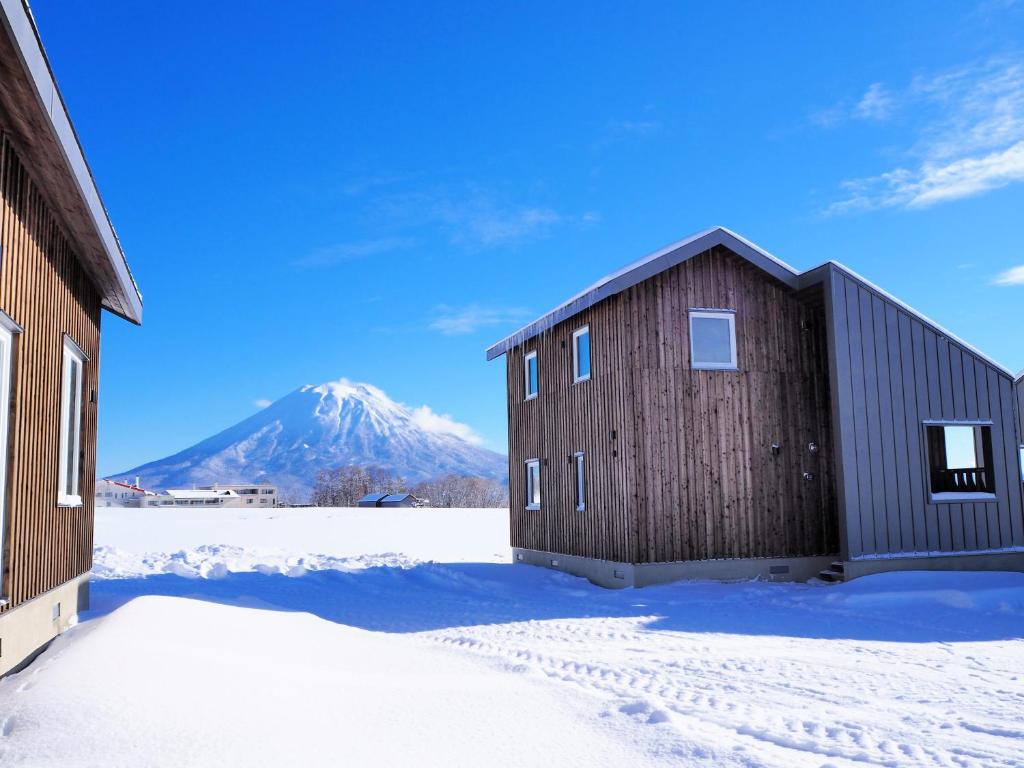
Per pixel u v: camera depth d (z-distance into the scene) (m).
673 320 13.65
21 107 5.12
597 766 3.94
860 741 4.44
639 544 12.96
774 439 13.90
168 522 35.09
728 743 4.35
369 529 31.14
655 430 13.27
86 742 3.54
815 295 14.37
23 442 6.04
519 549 17.98
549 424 16.58
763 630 9.06
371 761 3.79
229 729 3.87
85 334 8.59
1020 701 5.47
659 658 7.21
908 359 13.71
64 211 6.79
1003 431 14.10
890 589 11.45
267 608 10.00
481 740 4.30
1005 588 10.85
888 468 13.32
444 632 9.14
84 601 8.76
